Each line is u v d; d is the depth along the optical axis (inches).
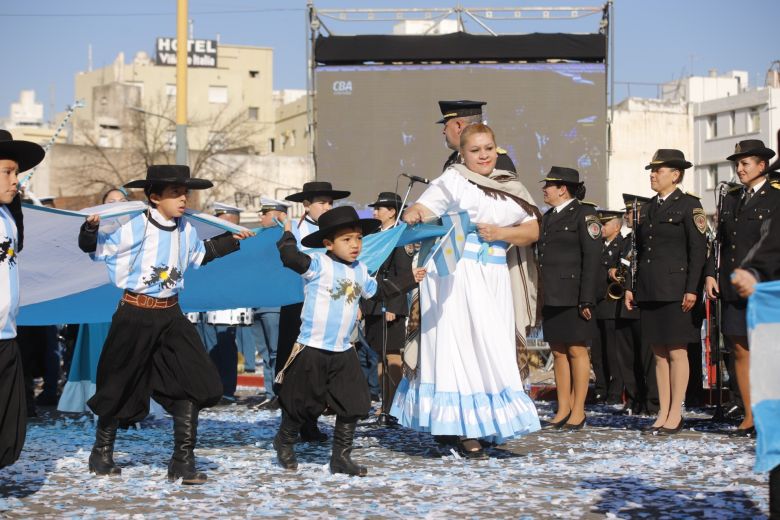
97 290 390.0
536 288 340.8
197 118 3166.8
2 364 244.8
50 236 372.5
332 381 285.7
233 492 261.1
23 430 248.5
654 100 2326.5
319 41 746.2
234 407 507.8
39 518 230.8
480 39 740.7
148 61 3572.8
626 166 2297.0
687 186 2356.1
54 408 504.7
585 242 393.7
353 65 746.8
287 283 395.2
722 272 370.6
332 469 288.0
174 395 276.2
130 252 274.5
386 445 349.7
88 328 423.8
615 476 281.4
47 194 2401.6
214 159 2349.9
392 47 741.9
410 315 325.1
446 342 312.3
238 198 2305.6
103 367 279.7
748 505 239.3
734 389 421.7
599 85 734.5
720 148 2282.2
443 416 309.1
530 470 291.6
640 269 385.7
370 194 748.6
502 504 243.3
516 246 335.3
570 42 737.0
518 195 325.4
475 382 310.5
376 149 745.6
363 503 245.1
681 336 377.4
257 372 708.7
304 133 3120.1
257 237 392.2
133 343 275.1
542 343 737.0
